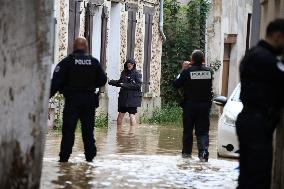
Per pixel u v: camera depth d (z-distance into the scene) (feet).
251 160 37.86
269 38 38.42
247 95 38.11
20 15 38.42
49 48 39.45
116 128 110.93
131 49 130.82
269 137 38.01
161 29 144.97
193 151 82.84
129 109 115.24
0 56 38.47
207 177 59.16
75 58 63.10
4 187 38.96
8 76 38.52
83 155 70.38
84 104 63.62
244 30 192.24
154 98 143.33
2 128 38.78
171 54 159.12
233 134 72.95
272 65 37.45
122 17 126.00
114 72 124.57
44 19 39.01
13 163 38.93
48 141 83.61
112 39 124.67
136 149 80.48
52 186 50.90
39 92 39.14
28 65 38.73
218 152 74.49
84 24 111.45
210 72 72.18
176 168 64.13
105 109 117.80
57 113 100.94
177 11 161.89
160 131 109.19
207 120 71.87
